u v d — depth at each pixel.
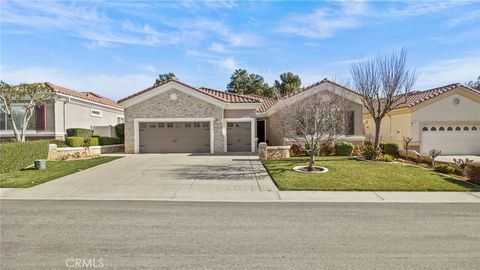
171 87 24.08
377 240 6.42
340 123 17.44
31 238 6.43
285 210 8.91
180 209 8.97
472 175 13.12
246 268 5.08
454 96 23.70
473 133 23.75
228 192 11.30
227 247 5.98
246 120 24.50
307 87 22.22
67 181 13.16
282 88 46.91
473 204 9.77
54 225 7.34
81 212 8.58
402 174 14.41
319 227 7.28
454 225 7.51
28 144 17.12
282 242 6.27
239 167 16.86
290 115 17.34
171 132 24.23
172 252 5.73
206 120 24.03
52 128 23.84
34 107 22.81
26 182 12.81
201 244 6.13
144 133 24.27
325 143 17.70
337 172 14.88
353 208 9.19
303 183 12.59
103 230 6.98
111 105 32.28
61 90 24.59
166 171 15.65
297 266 5.16
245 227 7.25
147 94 24.12
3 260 5.35
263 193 11.16
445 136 23.64
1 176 14.13
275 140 24.95
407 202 10.02
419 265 5.22
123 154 23.55
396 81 19.59
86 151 22.45
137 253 5.67
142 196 10.67
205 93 23.91
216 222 7.66
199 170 15.94
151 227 7.22
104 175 14.56
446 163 16.55
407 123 23.92
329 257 5.54
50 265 5.16
